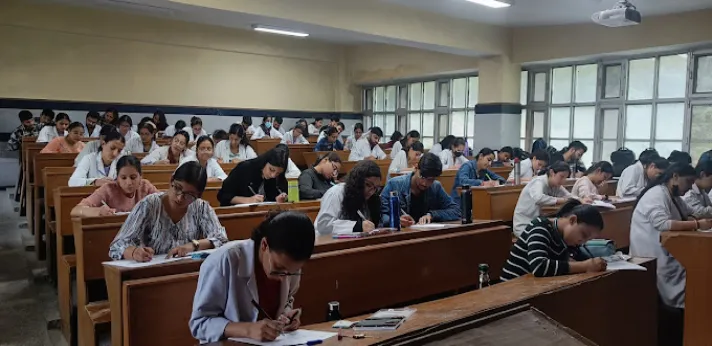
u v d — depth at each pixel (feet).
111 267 7.03
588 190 15.64
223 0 19.47
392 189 10.70
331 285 7.96
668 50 24.99
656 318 8.79
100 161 13.60
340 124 34.50
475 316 4.71
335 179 14.88
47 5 30.60
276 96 39.68
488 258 10.43
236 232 10.43
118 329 6.94
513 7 24.02
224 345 4.85
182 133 17.95
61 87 31.55
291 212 5.00
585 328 7.27
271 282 5.32
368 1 23.62
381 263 8.59
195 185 7.80
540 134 30.73
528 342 4.39
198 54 36.14
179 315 6.95
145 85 34.32
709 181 12.79
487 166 18.75
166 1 18.35
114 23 32.71
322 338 4.93
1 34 29.68
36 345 10.57
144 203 7.82
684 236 9.07
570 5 23.07
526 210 14.01
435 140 37.52
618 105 27.30
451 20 26.73
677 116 25.29
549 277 7.67
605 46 26.07
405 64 37.32
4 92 29.96
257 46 38.32
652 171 15.74
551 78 30.04
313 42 40.73
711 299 8.91
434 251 9.40
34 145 21.83
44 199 15.49
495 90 29.78
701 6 22.40
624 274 8.02
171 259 7.39
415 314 5.63
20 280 14.30
